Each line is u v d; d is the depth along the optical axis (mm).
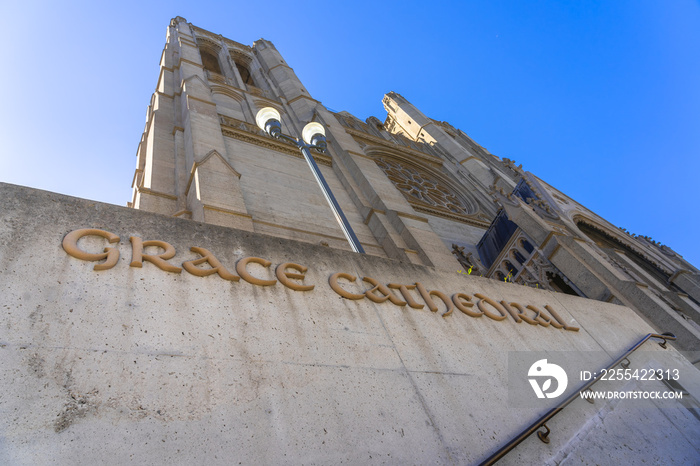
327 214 12102
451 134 31938
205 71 21047
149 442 2834
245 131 14320
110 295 3650
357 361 4309
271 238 5422
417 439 3820
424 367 4691
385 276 5977
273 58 29359
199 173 9445
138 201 9641
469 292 6703
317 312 4660
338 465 3283
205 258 4520
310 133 9328
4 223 3758
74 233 4023
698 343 8945
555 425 4914
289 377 3771
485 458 3990
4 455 2424
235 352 3742
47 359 2984
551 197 19391
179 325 3711
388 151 24766
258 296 4457
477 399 4645
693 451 5512
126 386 3082
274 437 3238
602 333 7445
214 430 3088
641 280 12625
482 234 18734
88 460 2598
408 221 12414
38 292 3369
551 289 11852
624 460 4816
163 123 14258
